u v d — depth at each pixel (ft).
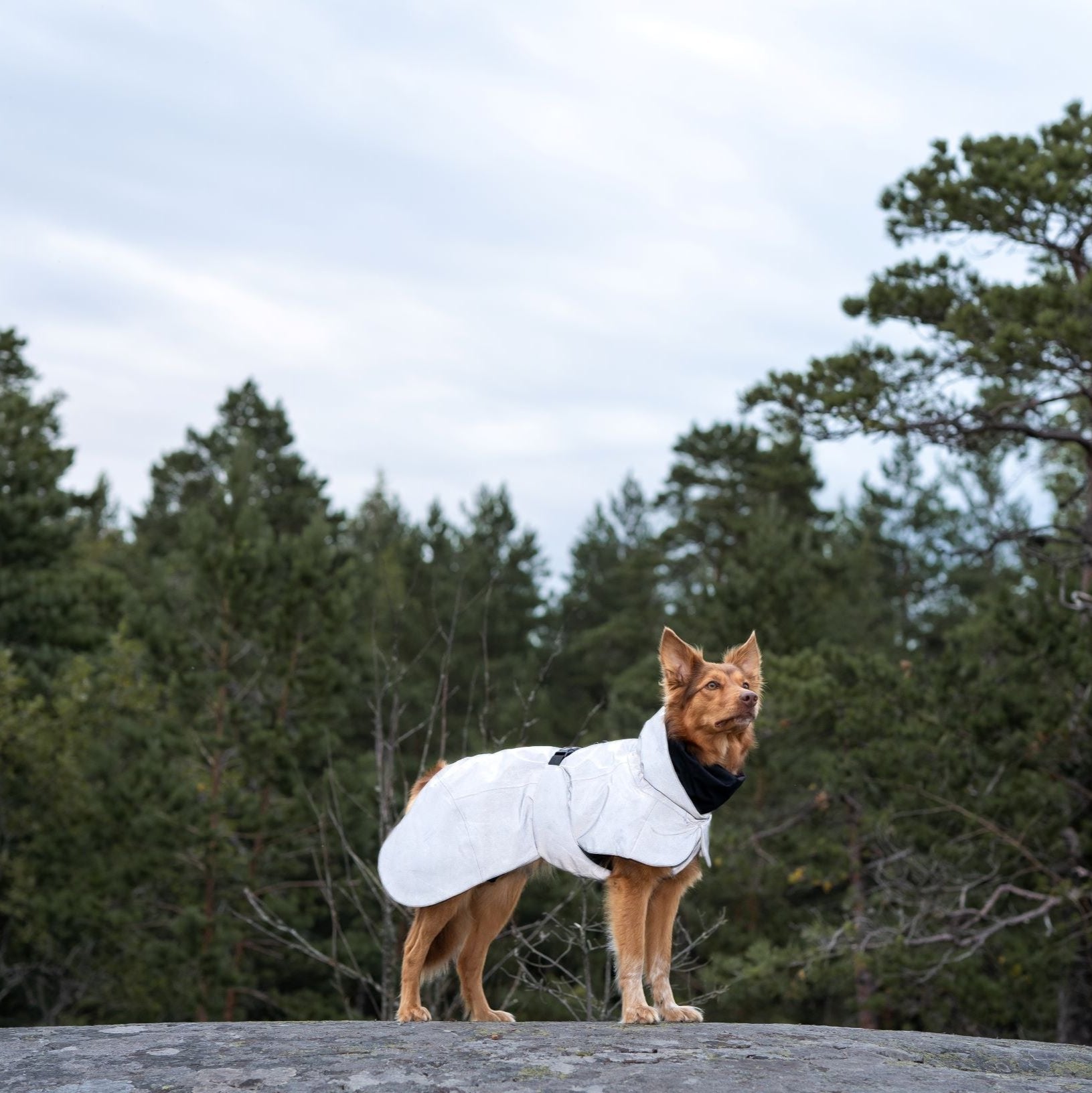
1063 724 56.24
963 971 56.65
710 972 62.28
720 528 140.46
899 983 56.34
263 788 79.92
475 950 23.67
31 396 110.83
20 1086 16.03
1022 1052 18.63
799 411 62.54
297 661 77.87
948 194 59.98
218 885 77.87
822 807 66.33
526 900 70.74
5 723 77.77
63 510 99.14
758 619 81.56
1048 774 56.90
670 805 20.66
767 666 65.72
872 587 131.23
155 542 157.79
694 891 73.92
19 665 92.32
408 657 105.50
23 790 81.61
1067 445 77.77
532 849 21.61
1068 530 64.18
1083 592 60.85
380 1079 15.99
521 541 130.72
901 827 58.34
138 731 78.13
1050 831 56.39
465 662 104.42
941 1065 17.40
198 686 76.59
